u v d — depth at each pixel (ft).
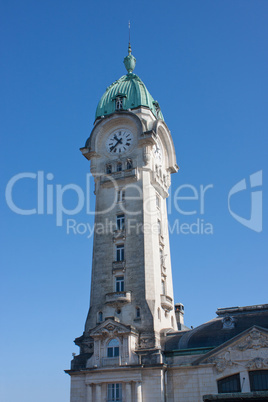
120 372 200.64
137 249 233.55
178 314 279.90
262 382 177.47
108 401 199.93
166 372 199.11
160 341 214.48
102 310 227.20
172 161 285.02
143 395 194.80
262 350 180.75
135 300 221.66
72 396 207.10
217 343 197.77
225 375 184.96
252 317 206.69
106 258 239.50
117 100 277.85
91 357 209.97
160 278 239.71
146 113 270.26
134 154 257.96
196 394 188.96
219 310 223.10
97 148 268.82
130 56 311.68
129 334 205.77
